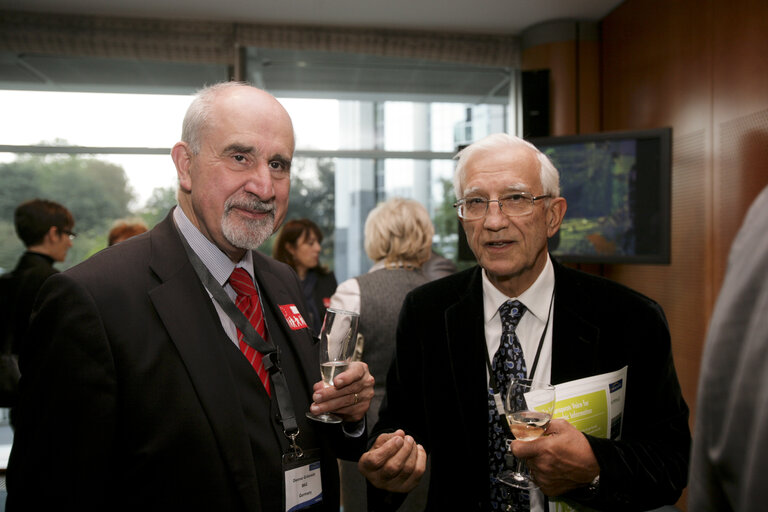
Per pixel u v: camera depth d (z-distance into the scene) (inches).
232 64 172.6
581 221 144.7
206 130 41.1
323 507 43.9
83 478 32.9
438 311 52.2
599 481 39.7
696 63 124.8
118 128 169.3
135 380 35.9
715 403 21.4
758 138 105.6
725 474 20.7
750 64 107.9
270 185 41.3
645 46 145.8
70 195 167.2
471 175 47.3
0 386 116.6
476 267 54.1
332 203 184.1
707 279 121.3
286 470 40.5
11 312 121.6
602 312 47.7
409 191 185.9
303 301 52.5
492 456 46.3
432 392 50.2
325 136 182.7
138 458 35.5
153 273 40.0
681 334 131.2
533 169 46.7
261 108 41.7
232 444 37.4
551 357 46.9
